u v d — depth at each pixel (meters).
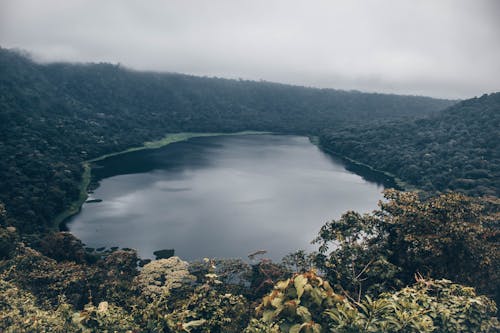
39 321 14.43
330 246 79.12
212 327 18.48
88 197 111.25
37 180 100.75
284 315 11.27
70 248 52.84
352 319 11.13
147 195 115.75
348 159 193.88
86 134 186.38
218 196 117.75
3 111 160.38
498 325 12.85
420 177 136.75
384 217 31.50
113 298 33.47
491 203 47.41
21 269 36.91
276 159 190.38
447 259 25.72
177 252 74.56
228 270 41.72
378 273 24.77
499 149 147.00
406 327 11.43
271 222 94.44
